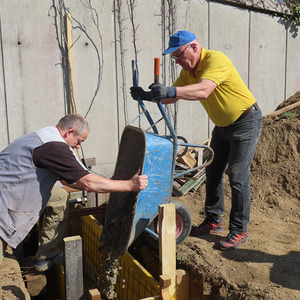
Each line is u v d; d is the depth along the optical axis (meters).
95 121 5.52
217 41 6.25
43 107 5.19
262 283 3.07
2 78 4.94
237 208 3.60
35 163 2.68
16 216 2.76
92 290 2.59
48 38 5.09
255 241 3.83
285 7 6.78
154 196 3.11
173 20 5.79
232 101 3.32
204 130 6.33
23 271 3.81
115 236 3.21
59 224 3.46
